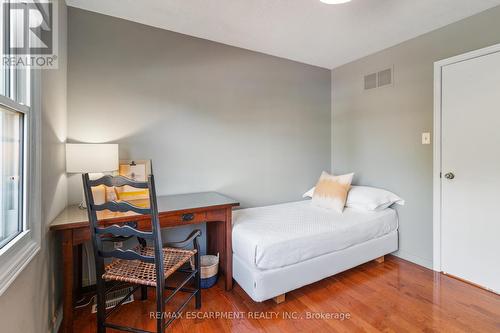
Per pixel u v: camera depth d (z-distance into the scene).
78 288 1.89
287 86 2.98
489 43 1.93
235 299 1.89
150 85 2.21
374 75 2.78
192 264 1.90
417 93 2.40
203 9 1.94
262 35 2.37
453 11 1.96
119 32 2.08
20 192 1.13
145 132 2.19
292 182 3.06
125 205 1.35
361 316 1.68
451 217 2.20
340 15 2.02
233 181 2.66
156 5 1.89
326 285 2.08
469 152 2.07
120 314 1.70
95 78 1.99
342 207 2.50
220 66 2.54
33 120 1.19
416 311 1.73
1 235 1.01
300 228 2.02
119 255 1.41
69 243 1.45
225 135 2.59
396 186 2.60
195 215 1.84
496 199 1.93
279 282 1.78
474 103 2.03
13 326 0.96
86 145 1.71
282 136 2.97
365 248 2.29
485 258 2.00
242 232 1.94
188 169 2.40
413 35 2.37
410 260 2.51
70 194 1.91
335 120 3.29
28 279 1.11
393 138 2.62
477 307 1.77
